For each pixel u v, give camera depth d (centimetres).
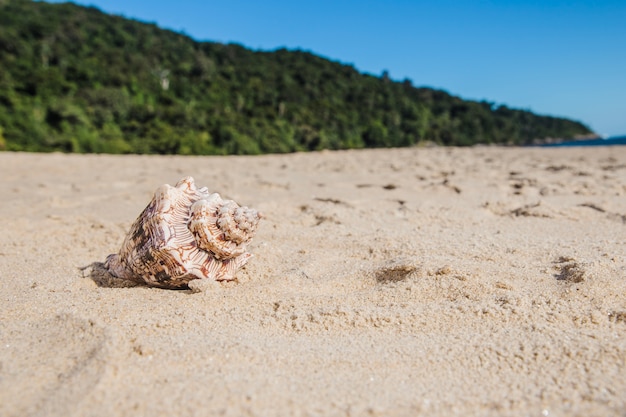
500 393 159
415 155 1427
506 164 970
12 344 196
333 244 353
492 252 313
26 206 527
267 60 8031
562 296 233
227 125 3750
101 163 1194
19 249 357
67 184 738
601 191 554
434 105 7969
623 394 153
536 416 145
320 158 1391
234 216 264
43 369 174
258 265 301
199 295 249
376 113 6206
